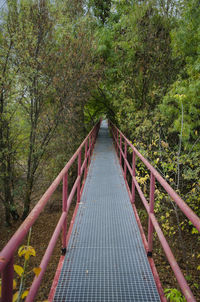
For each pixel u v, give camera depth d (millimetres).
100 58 13281
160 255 8039
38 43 10906
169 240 8539
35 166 12734
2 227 12797
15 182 13125
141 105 11227
